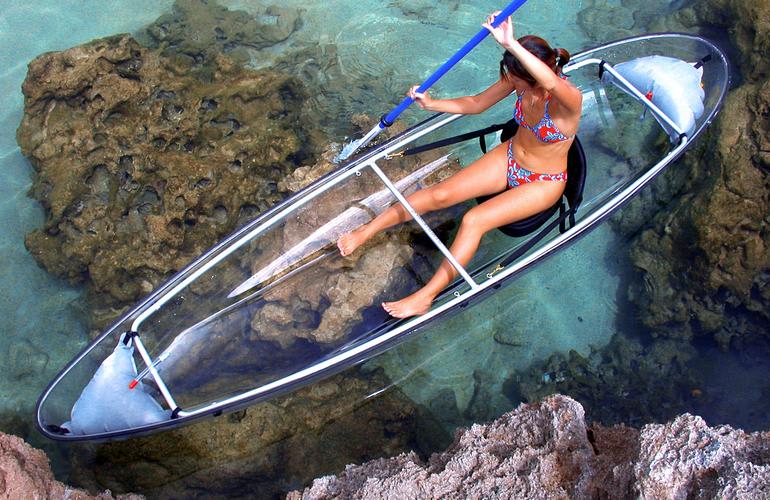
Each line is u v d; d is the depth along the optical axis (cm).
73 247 473
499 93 405
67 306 495
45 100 496
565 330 514
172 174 472
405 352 488
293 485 420
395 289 402
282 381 386
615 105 462
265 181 506
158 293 412
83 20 602
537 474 300
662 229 516
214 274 416
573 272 533
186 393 388
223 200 487
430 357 491
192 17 593
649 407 478
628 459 295
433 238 390
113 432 384
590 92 468
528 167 389
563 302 523
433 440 447
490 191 406
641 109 460
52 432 388
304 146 526
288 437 429
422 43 608
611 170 442
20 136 500
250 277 411
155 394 386
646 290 514
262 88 526
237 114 515
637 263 519
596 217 422
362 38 607
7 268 502
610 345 511
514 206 388
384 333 396
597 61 482
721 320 494
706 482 262
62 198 475
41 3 608
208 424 422
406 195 428
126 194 487
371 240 412
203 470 417
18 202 520
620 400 482
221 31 592
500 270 406
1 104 557
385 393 460
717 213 481
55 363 477
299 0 624
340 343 398
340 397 448
